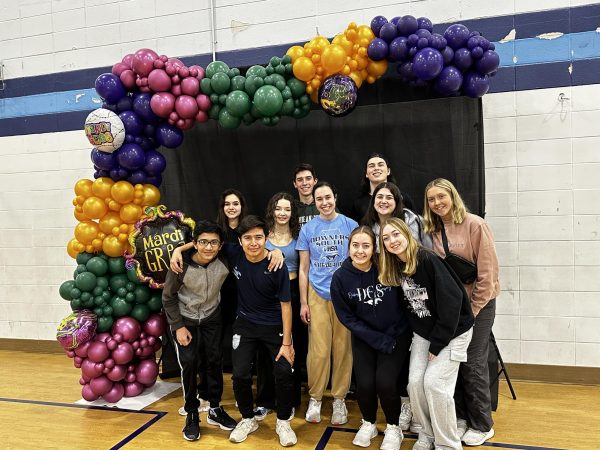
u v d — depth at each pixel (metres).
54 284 4.47
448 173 3.18
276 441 2.60
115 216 3.20
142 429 2.79
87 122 3.03
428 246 2.50
